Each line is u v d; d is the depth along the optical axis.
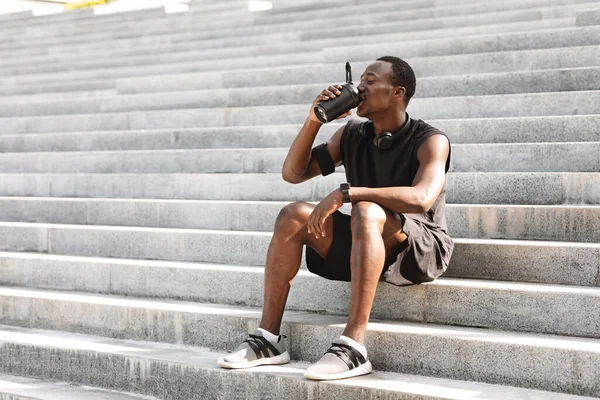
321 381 2.82
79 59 9.47
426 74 5.96
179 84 7.17
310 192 4.56
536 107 4.87
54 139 6.31
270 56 7.51
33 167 5.96
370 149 3.25
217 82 6.95
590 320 2.93
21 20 12.03
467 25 7.34
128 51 9.23
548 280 3.29
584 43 5.77
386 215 2.95
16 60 9.81
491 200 4.05
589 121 4.39
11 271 4.44
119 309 3.70
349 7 8.81
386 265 3.13
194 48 8.86
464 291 3.15
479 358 2.86
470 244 3.43
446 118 5.12
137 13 11.10
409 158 3.15
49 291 4.21
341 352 2.86
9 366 3.65
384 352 3.02
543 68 5.56
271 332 3.11
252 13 9.74
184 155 5.34
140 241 4.36
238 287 3.71
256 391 2.96
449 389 2.73
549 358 2.73
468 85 5.40
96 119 6.62
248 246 4.03
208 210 4.50
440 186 3.00
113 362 3.35
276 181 4.66
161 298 3.93
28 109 7.48
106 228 4.55
